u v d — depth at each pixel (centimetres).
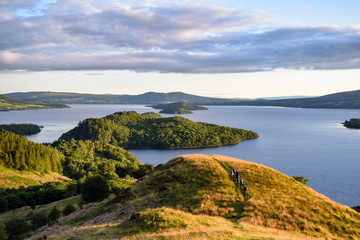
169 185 4212
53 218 5869
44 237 3216
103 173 17550
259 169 4800
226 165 4881
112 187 7612
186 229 2636
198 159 5122
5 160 14350
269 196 3800
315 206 3600
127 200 4212
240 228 2888
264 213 3338
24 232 5166
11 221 5275
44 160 16688
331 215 3441
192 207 3512
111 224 3125
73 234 2936
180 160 5212
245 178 4362
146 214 2944
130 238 2416
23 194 9156
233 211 3438
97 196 6216
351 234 3103
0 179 12000
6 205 8250
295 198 3794
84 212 4675
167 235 2420
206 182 4188
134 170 12450
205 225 2831
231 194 3831
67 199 8294
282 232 2953
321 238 2916
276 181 4372
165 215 2920
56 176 16500
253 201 3594
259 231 2861
